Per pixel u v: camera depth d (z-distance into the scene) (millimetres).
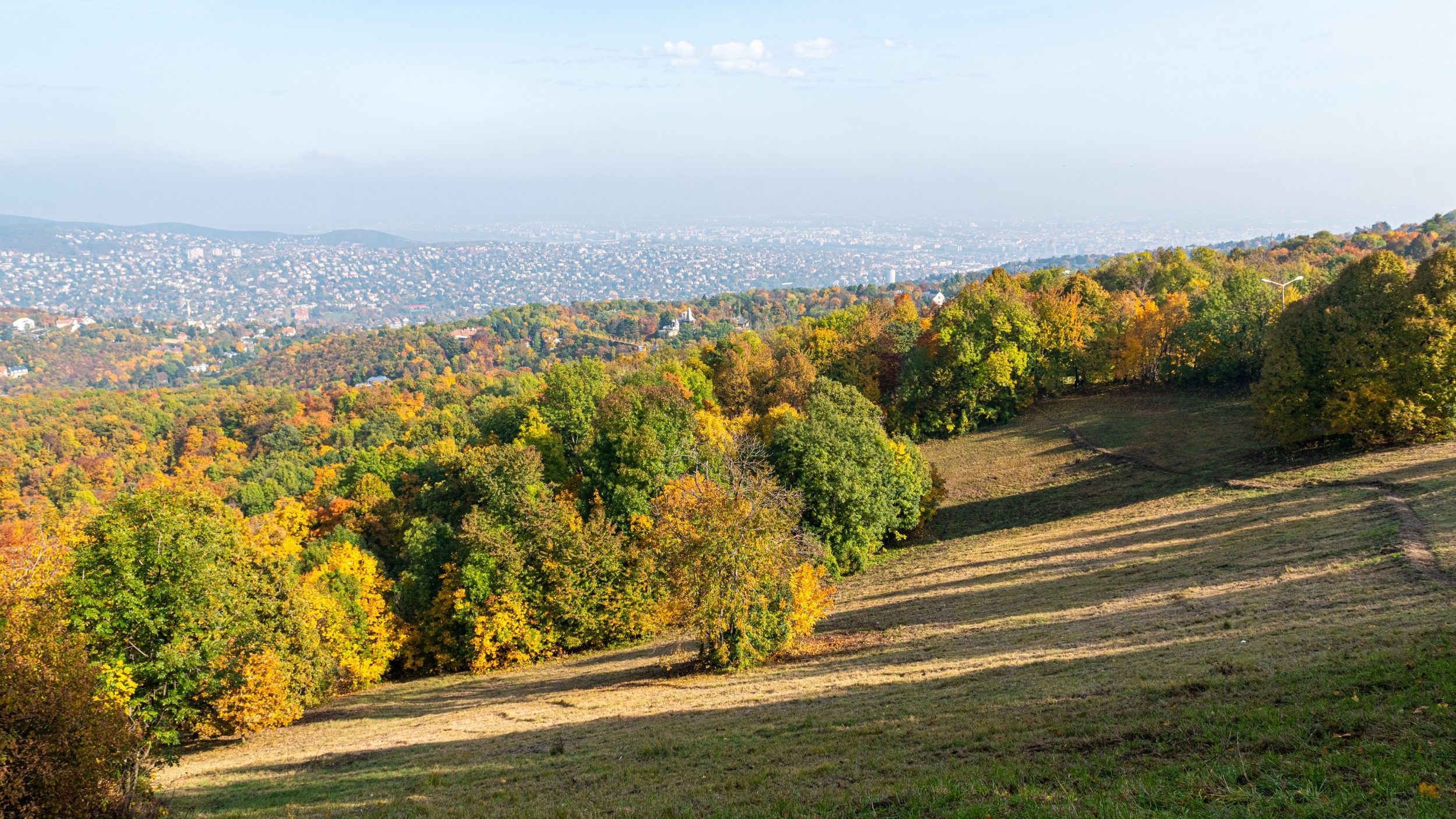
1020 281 118750
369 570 49750
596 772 20594
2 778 15477
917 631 35281
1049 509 61156
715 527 33625
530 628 46656
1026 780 14633
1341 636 20172
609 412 61844
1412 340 49719
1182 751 14602
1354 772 12219
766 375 101188
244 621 34094
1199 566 34812
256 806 21766
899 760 17406
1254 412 72562
